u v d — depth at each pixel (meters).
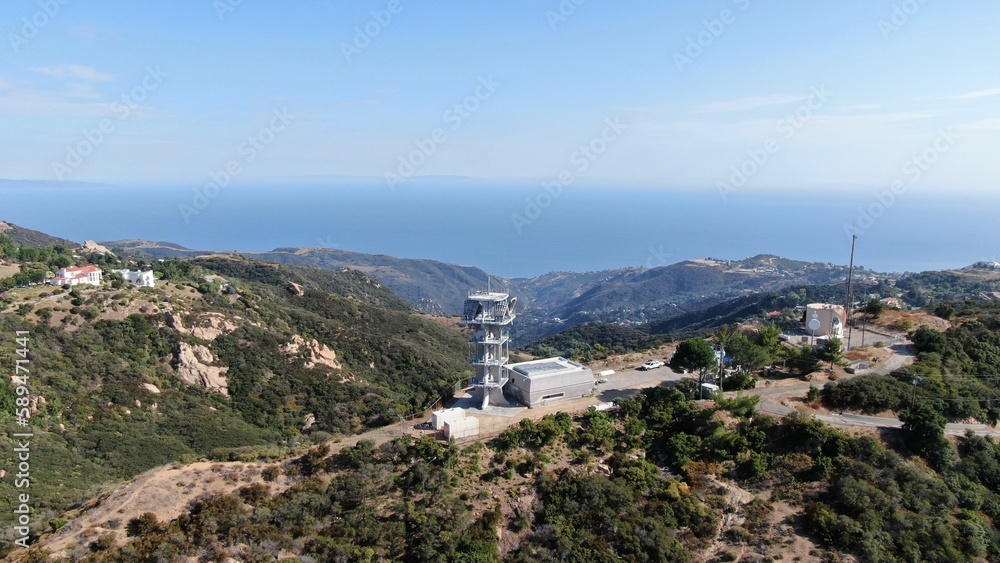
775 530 39.69
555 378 56.09
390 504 40.06
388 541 36.84
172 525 36.75
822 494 42.34
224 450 47.31
